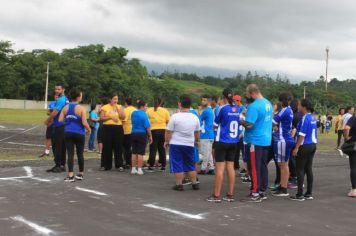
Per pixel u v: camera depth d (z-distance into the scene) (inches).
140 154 472.4
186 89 4852.4
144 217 292.5
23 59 3575.3
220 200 347.6
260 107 349.1
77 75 3681.1
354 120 387.9
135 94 3993.6
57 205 318.0
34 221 275.6
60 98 459.8
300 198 365.1
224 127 346.0
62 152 466.6
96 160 566.3
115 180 430.6
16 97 3558.1
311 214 317.4
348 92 4638.3
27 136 914.1
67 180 411.5
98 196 352.5
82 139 418.6
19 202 323.6
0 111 2561.5
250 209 325.7
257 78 5182.1
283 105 383.9
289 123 378.0
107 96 496.4
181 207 324.5
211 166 493.4
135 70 4392.2
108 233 254.7
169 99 4335.6
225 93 350.9
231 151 350.0
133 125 472.1
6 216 285.7
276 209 329.7
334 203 358.6
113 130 486.6
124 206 322.0
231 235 258.2
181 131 388.2
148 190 386.6
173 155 390.0
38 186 384.2
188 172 396.8
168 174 480.4
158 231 261.4
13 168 476.7
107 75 3934.5
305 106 362.6
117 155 491.5
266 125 354.9
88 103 3777.1
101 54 4330.7
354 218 310.0
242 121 350.9
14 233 251.1
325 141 1137.4
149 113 505.0
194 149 398.6
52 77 3577.8
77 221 278.1
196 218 293.9
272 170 541.3
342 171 542.9
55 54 3865.7
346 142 390.6
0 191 359.3
